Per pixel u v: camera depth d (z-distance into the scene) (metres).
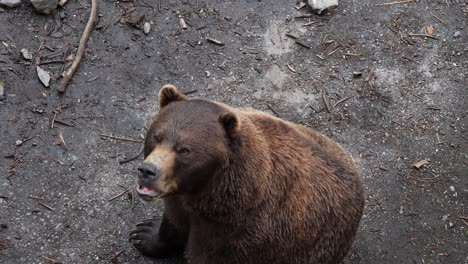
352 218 5.47
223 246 5.13
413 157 7.02
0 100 6.82
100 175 6.48
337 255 5.59
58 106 6.89
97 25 7.50
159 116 4.66
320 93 7.38
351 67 7.63
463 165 7.01
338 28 7.93
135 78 7.20
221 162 4.60
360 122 7.21
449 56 7.87
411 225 6.53
